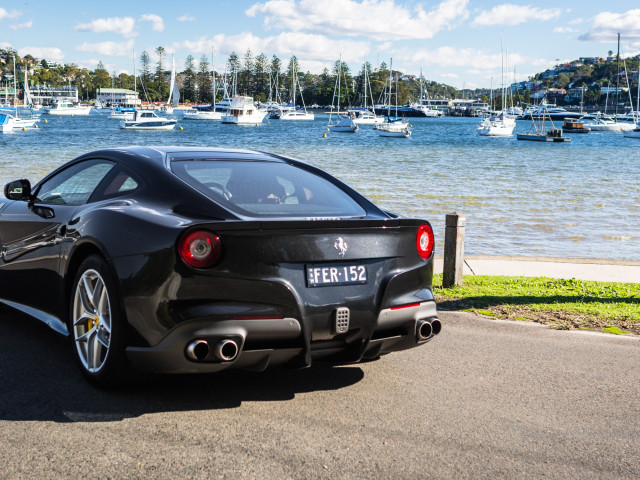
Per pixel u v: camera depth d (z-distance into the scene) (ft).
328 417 10.77
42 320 13.32
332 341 11.02
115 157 13.07
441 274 25.79
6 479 8.32
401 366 13.78
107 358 10.84
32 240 13.65
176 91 578.25
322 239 10.69
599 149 202.59
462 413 11.27
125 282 10.41
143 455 9.11
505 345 15.85
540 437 10.43
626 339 16.93
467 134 325.21
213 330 9.92
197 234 9.88
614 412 11.68
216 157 13.09
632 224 49.52
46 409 10.56
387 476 8.85
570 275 26.84
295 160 14.08
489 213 54.19
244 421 10.43
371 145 203.21
